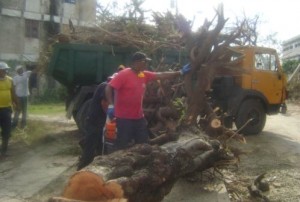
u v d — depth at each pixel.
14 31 25.38
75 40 9.67
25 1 25.70
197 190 5.95
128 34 9.38
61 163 7.54
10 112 8.20
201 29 7.03
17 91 10.80
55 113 16.31
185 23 7.10
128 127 5.75
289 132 11.88
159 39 9.32
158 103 7.69
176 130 6.32
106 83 6.26
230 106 10.40
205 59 6.82
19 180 6.47
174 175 4.96
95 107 6.30
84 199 3.76
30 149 8.76
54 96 22.27
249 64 10.55
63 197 3.76
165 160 4.69
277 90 11.16
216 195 5.74
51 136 10.21
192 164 5.38
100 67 9.34
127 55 9.44
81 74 9.40
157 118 7.34
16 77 10.85
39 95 22.05
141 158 4.48
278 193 6.10
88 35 9.71
